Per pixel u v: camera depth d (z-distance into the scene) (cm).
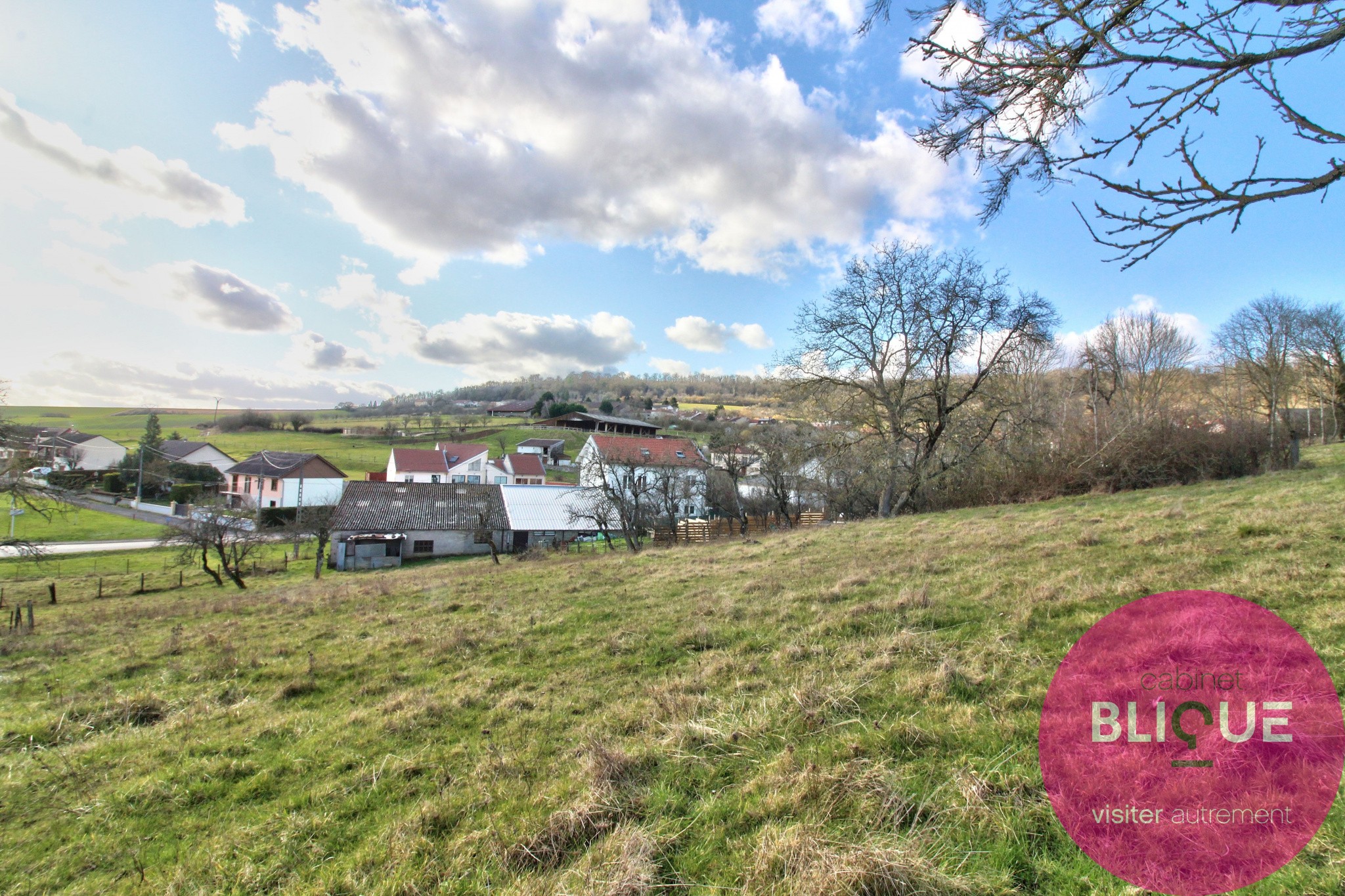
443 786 437
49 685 820
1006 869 264
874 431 2311
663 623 832
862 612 720
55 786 500
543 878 301
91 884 369
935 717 413
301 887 336
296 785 470
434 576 1920
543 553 2750
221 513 2616
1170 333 3136
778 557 1330
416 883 317
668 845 318
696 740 438
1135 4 250
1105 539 918
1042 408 2698
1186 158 262
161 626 1273
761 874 278
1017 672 468
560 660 724
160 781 482
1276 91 244
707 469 3994
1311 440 3650
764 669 582
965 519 1534
